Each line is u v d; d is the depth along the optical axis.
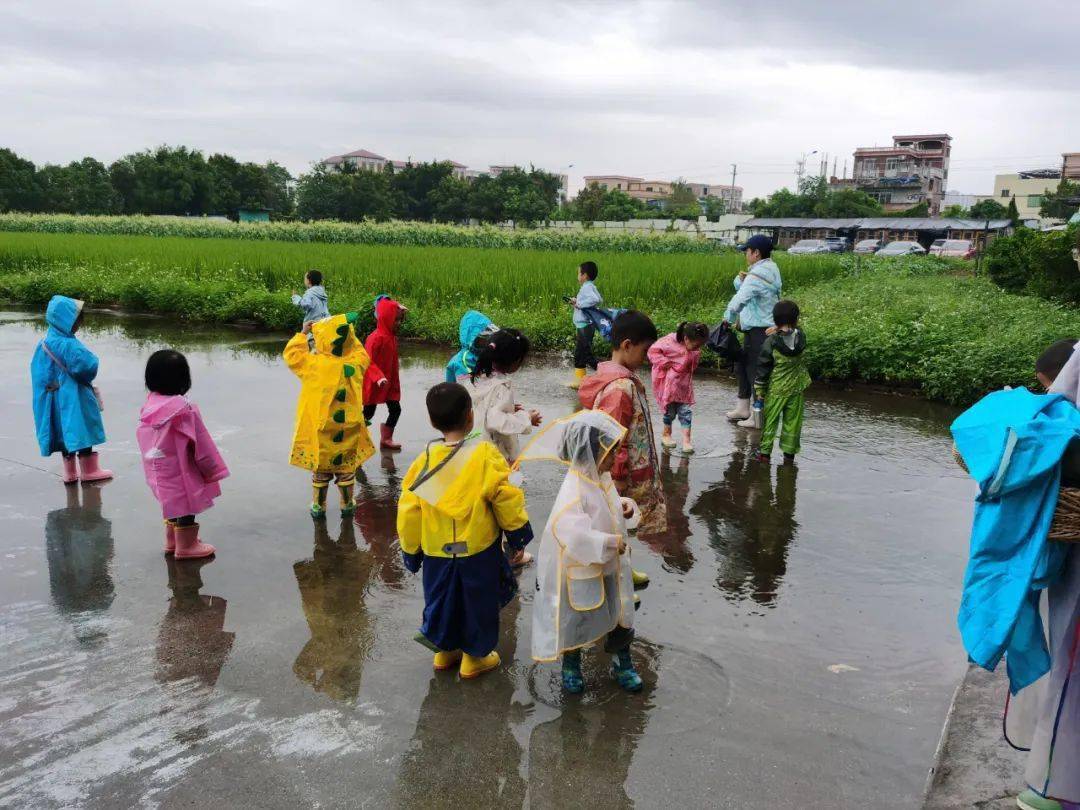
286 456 7.63
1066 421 2.65
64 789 3.16
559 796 3.14
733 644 4.32
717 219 79.75
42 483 6.84
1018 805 2.98
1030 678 2.79
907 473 7.32
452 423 3.86
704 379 11.67
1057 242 17.75
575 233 46.41
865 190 98.44
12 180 75.19
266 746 3.44
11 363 12.16
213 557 5.40
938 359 10.12
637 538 5.79
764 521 6.13
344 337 5.82
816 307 16.33
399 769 3.29
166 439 5.11
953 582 5.10
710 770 3.29
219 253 24.27
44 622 4.50
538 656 3.70
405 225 49.59
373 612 4.67
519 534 3.88
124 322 17.16
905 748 3.44
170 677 3.97
